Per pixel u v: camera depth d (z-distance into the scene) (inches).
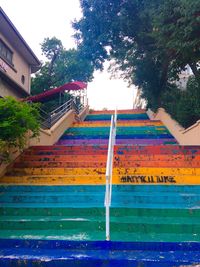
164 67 588.4
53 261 156.6
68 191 244.5
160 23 358.0
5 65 558.3
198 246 168.7
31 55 661.3
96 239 175.8
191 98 401.1
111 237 179.9
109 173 192.4
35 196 230.2
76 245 171.9
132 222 191.6
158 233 187.5
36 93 821.9
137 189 243.1
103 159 303.0
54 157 304.0
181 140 394.0
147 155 297.3
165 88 653.3
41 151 319.3
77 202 228.1
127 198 226.1
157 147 318.7
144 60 667.4
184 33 328.2
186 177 253.9
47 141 386.9
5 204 221.6
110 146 224.2
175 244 169.2
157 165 285.0
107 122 536.4
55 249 171.6
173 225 187.9
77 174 273.6
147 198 225.3
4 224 196.7
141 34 581.3
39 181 260.7
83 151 319.0
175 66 442.0
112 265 155.5
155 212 205.0
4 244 175.3
